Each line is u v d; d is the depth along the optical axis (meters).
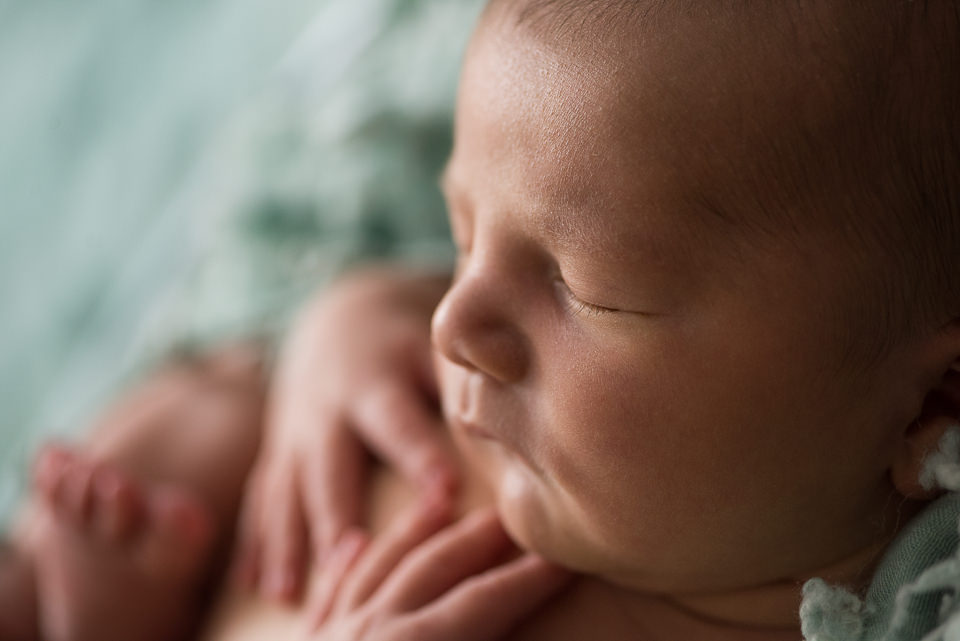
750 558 0.67
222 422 1.13
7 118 1.72
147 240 1.51
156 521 1.02
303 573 0.97
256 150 1.37
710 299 0.61
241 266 1.29
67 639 1.04
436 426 0.99
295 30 1.62
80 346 1.46
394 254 1.26
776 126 0.59
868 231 0.60
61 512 1.05
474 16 1.36
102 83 1.71
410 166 1.28
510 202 0.64
